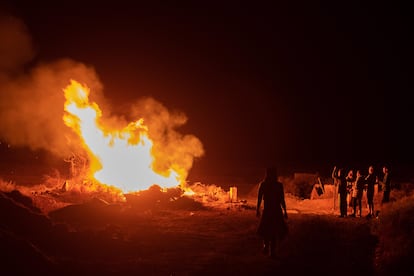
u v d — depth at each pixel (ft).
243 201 71.36
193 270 31.58
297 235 42.16
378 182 60.18
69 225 45.39
